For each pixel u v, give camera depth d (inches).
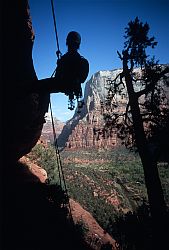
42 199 642.2
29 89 199.8
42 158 1344.7
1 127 186.1
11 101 205.3
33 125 398.3
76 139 7490.2
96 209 1647.4
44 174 1099.3
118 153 5984.3
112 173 3548.2
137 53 387.2
